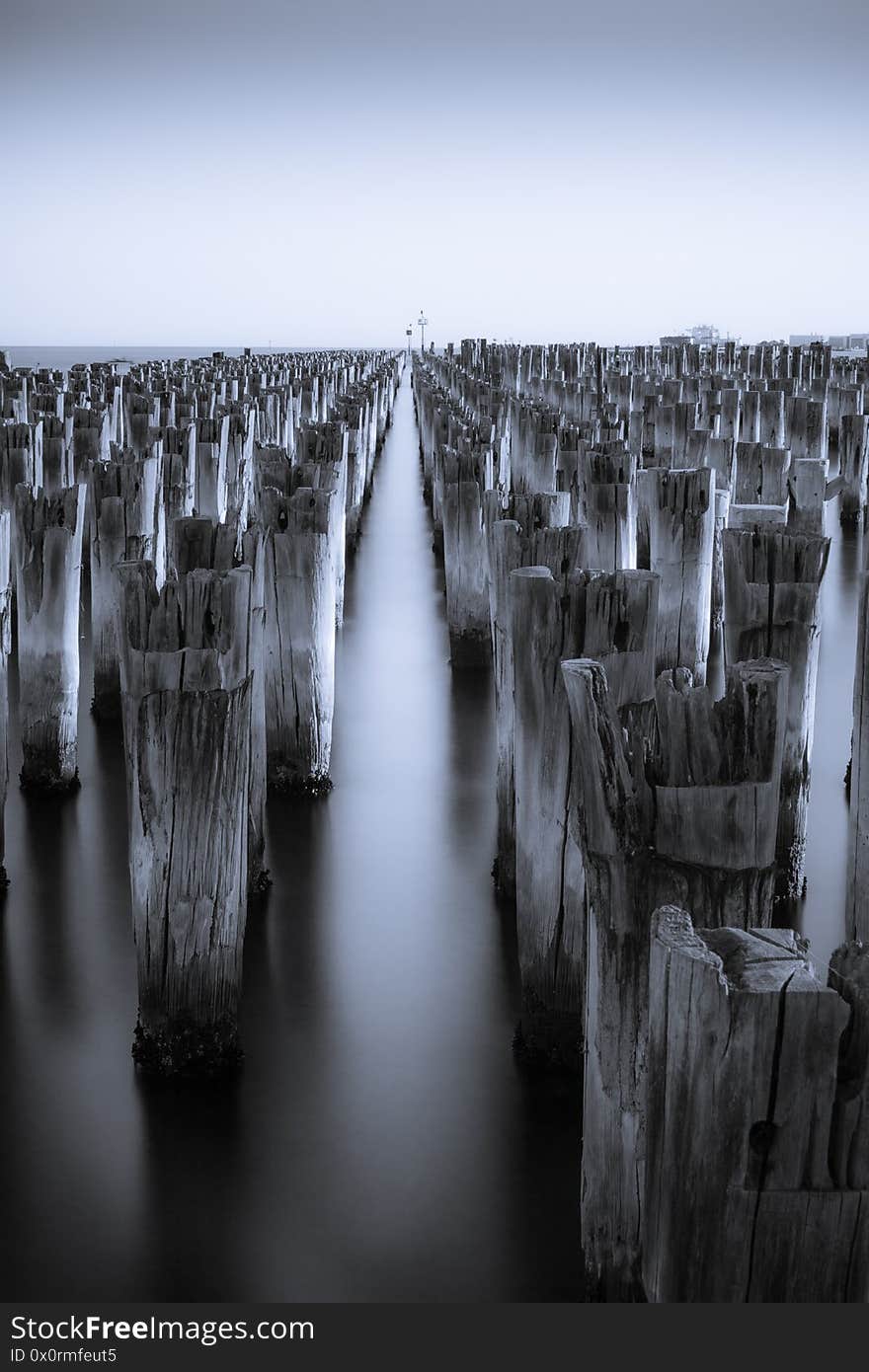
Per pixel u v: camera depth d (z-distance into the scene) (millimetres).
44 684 7496
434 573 15445
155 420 16094
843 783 7992
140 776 4625
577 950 4762
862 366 31797
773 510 9156
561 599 4559
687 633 9156
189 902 4684
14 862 6797
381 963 5762
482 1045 5066
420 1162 4320
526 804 4781
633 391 23609
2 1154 4336
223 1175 4234
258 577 6137
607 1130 3467
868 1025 2410
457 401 28500
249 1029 5176
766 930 2682
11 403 16609
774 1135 2428
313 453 13672
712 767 3311
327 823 7449
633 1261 3502
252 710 6184
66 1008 5301
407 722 9516
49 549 7324
